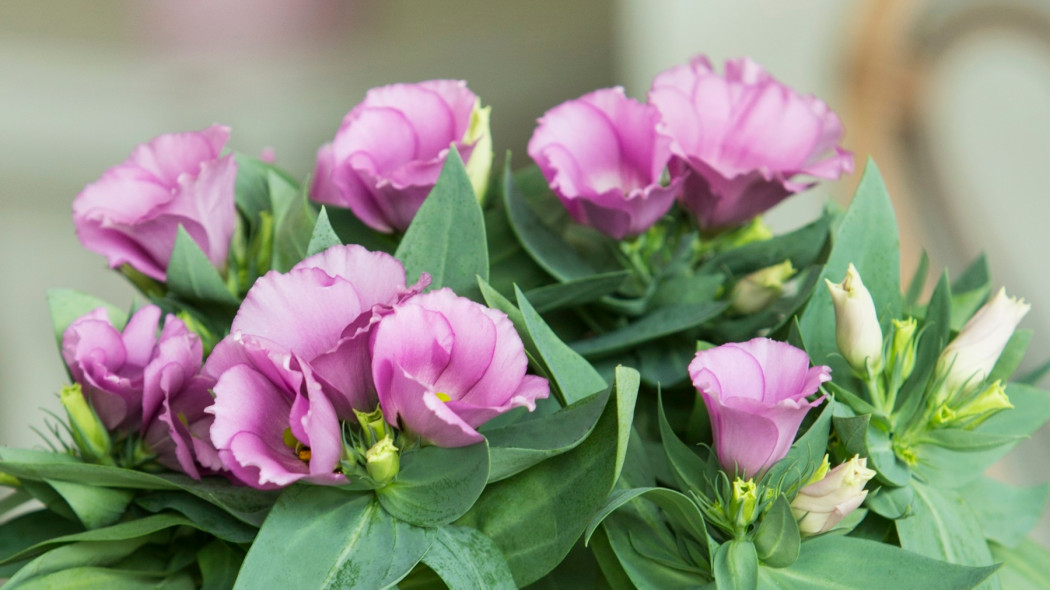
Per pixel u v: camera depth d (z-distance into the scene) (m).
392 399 1.04
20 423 2.94
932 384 1.10
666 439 1.08
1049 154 2.27
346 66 3.09
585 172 1.14
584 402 1.06
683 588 1.07
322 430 1.03
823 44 2.46
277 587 1.04
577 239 1.18
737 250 1.17
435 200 1.10
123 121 3.06
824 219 1.17
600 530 1.08
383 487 1.06
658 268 1.17
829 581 1.07
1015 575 1.14
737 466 1.06
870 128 2.42
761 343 1.05
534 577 1.06
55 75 2.98
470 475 1.05
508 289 1.16
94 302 1.14
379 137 1.12
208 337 1.13
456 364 1.05
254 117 3.10
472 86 3.00
